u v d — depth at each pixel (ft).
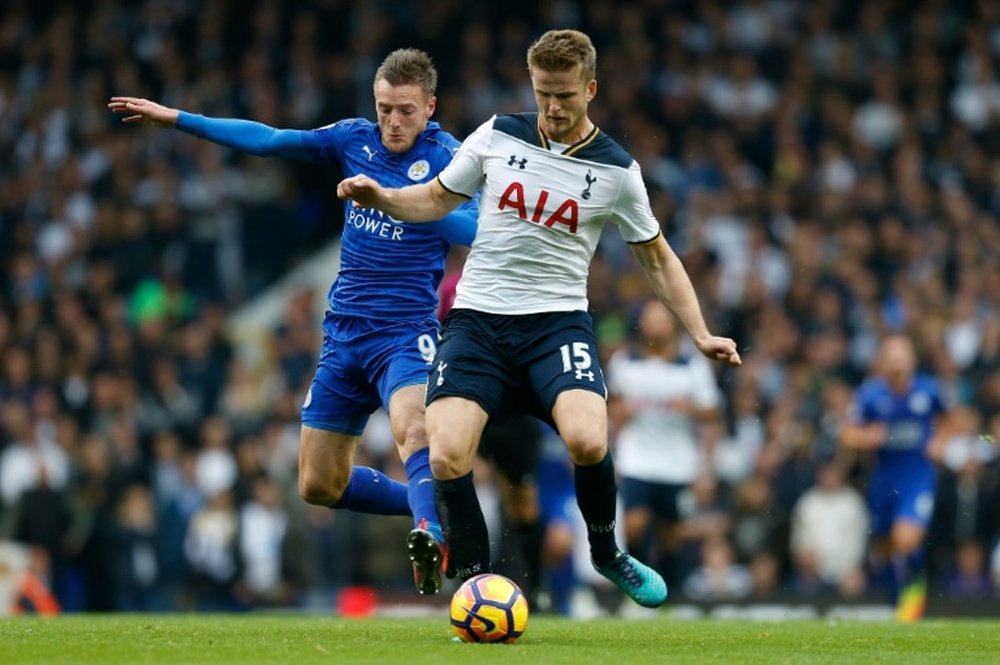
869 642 79.00
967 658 68.80
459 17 237.04
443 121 217.36
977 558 153.99
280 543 159.02
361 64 225.35
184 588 161.79
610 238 198.18
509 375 74.38
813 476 159.94
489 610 70.18
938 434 139.13
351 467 87.71
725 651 70.13
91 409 181.57
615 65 228.43
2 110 238.48
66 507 159.53
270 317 208.33
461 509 72.38
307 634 77.05
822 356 181.57
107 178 217.15
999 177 218.59
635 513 131.44
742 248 203.00
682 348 145.07
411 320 83.71
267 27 236.22
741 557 157.89
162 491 166.71
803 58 232.94
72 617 102.22
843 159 218.38
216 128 83.41
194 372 187.01
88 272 206.49
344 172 85.61
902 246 200.54
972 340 189.88
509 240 73.97
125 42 238.89
